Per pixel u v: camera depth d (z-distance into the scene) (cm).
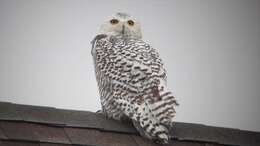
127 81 1248
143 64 1259
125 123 1206
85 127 1106
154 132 1135
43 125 1070
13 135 1017
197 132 1208
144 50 1305
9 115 1066
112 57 1317
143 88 1217
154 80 1225
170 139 1162
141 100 1198
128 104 1214
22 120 1061
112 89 1272
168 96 1193
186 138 1174
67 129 1084
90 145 1062
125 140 1123
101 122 1148
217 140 1199
